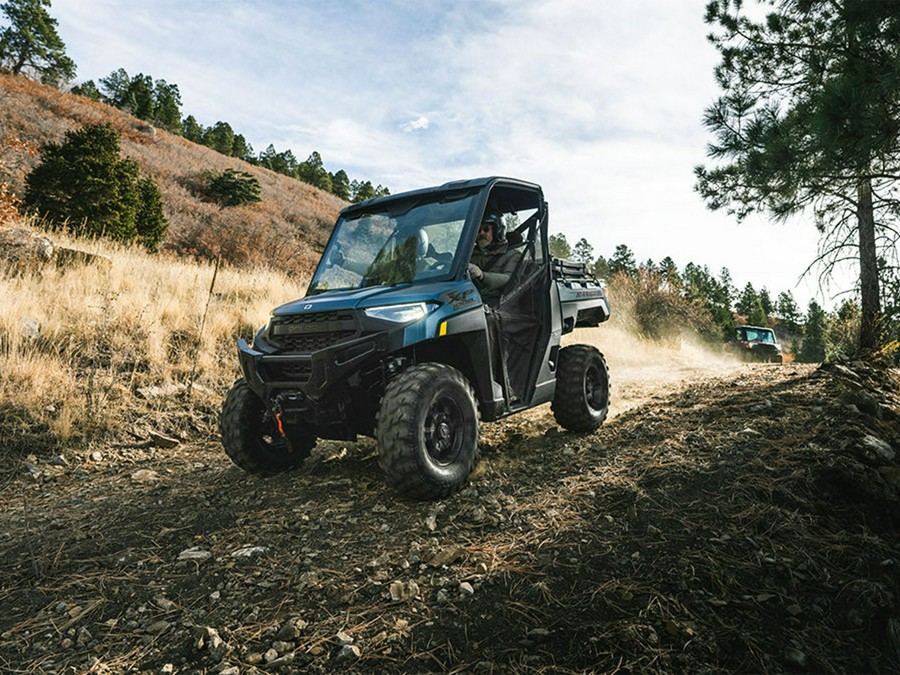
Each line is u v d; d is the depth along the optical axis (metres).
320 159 86.62
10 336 6.04
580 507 2.94
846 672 1.83
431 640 1.90
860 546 2.48
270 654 1.85
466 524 2.81
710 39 8.52
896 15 4.74
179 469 4.47
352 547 2.64
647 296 17.62
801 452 3.32
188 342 7.50
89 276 8.38
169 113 74.75
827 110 4.92
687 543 2.49
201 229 27.62
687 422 4.45
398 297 3.18
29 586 2.43
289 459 4.04
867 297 7.65
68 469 4.53
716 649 1.85
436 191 4.02
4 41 53.34
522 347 4.07
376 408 3.42
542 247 4.37
